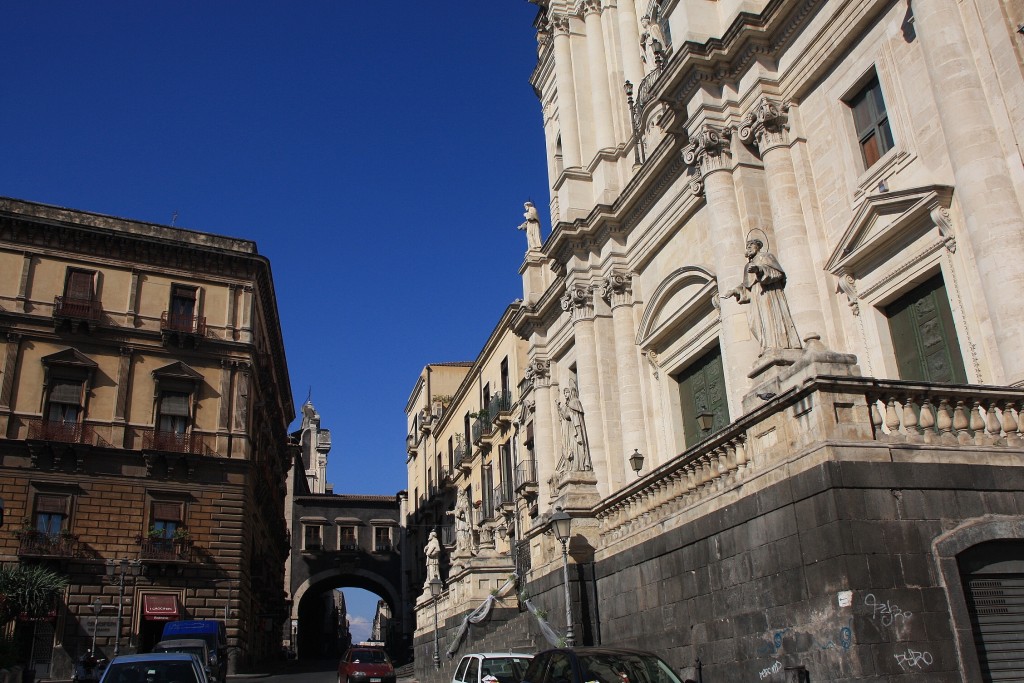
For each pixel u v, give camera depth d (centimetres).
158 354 3869
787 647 1072
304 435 9325
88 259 3862
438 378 6316
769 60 1855
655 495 1552
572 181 2775
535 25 3356
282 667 4650
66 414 3647
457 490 5300
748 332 1762
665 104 2112
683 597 1370
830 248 1662
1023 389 1106
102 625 3419
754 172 1867
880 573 980
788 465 1102
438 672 2931
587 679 1005
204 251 4050
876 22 1586
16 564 3356
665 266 2345
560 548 1914
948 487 1041
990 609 1005
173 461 3719
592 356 2577
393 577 6706
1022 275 1206
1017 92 1271
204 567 3666
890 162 1525
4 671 2128
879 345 1541
